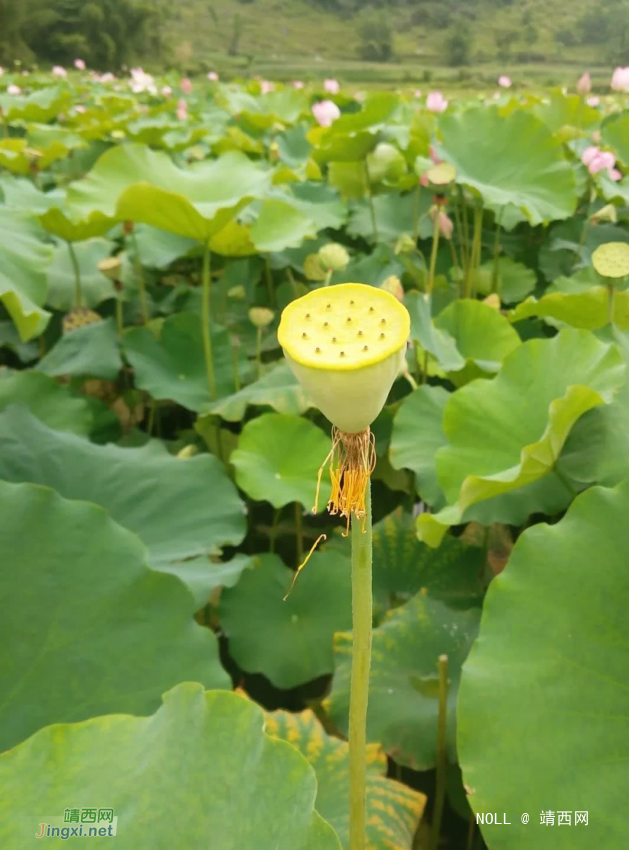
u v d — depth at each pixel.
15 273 1.02
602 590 0.54
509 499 0.78
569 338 0.79
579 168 1.82
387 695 0.72
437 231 1.26
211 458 0.87
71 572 0.55
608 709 0.50
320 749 0.64
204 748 0.37
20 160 1.78
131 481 0.82
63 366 1.21
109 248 1.54
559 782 0.48
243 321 1.51
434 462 0.89
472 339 1.14
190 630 0.56
